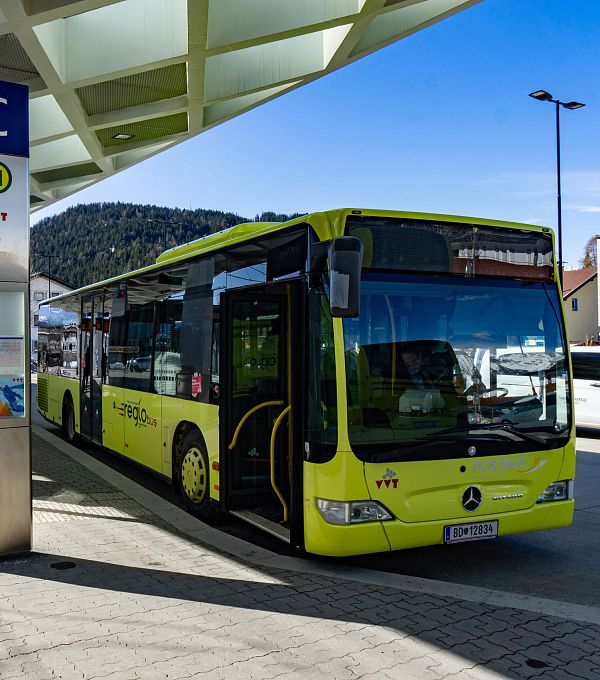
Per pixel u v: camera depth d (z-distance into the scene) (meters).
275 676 3.54
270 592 4.80
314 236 5.21
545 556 5.97
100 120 14.48
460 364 5.35
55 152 17.77
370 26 12.09
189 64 11.59
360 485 4.91
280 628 4.16
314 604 4.59
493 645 3.99
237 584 4.96
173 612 4.38
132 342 9.29
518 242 5.70
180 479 7.53
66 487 8.20
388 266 5.20
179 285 7.77
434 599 4.74
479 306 5.48
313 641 3.98
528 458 5.49
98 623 4.18
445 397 5.25
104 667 3.61
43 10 8.98
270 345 6.61
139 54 11.38
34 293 81.00
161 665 3.64
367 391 5.02
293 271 5.45
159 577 5.06
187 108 14.08
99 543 5.92
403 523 5.02
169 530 6.43
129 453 9.28
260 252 5.99
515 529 5.41
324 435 5.03
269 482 6.56
